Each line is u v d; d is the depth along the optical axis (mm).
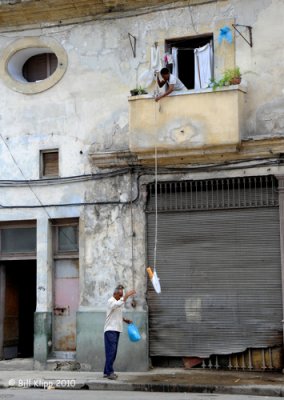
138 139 15938
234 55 16031
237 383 13641
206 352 15656
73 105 17344
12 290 18328
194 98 15594
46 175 17516
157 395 12781
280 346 15117
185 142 15562
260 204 15461
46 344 16906
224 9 16188
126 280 16391
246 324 15398
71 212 17062
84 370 16453
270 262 15320
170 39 16641
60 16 17531
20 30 17875
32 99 17703
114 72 17078
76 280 17203
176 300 15984
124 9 17062
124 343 16125
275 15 15797
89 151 17062
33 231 17625
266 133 15539
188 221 16047
